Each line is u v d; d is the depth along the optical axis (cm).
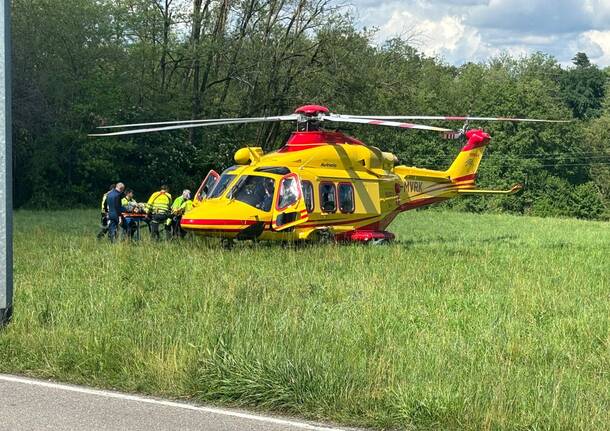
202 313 891
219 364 650
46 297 985
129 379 666
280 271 1294
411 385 615
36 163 4000
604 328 900
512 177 6425
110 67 4259
